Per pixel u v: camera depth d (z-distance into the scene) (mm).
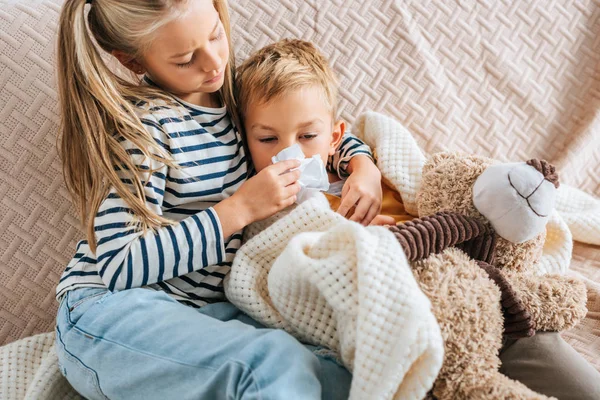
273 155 1007
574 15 1401
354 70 1275
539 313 817
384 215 1051
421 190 903
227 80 1034
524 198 771
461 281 749
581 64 1406
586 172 1390
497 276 792
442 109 1321
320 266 730
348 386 763
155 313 831
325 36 1260
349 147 1151
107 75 916
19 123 1070
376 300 682
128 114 903
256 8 1223
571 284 849
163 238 874
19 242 1064
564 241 1035
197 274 958
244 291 888
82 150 949
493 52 1352
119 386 795
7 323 1058
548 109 1384
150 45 872
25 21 1088
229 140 1016
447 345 708
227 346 739
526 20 1376
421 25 1314
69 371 862
